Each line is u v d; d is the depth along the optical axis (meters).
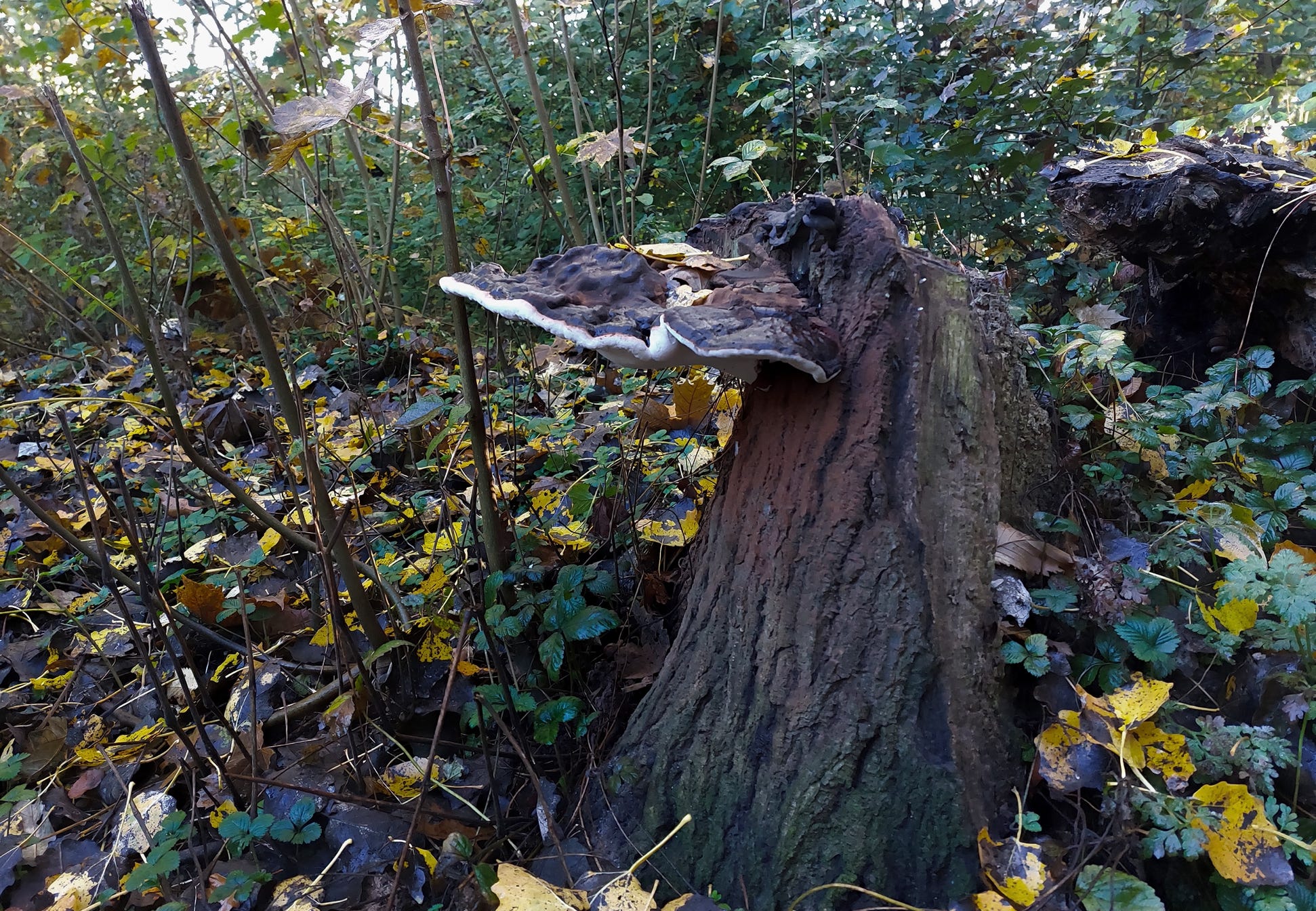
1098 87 3.72
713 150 5.30
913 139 3.47
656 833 1.75
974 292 1.87
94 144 4.17
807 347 1.53
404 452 3.28
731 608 1.78
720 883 1.67
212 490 3.13
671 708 1.82
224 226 4.44
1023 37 3.70
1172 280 2.92
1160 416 2.31
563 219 5.59
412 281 6.07
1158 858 1.49
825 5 3.80
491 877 1.61
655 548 2.38
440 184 1.75
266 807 1.96
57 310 4.88
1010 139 3.49
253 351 4.96
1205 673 1.82
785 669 1.66
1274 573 1.61
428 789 1.83
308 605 2.59
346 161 6.07
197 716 1.80
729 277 1.79
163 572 2.78
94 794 2.13
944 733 1.55
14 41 4.87
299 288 4.85
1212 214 2.55
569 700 1.91
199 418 3.78
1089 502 2.10
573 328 1.52
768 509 1.73
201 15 3.52
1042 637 1.69
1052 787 1.55
